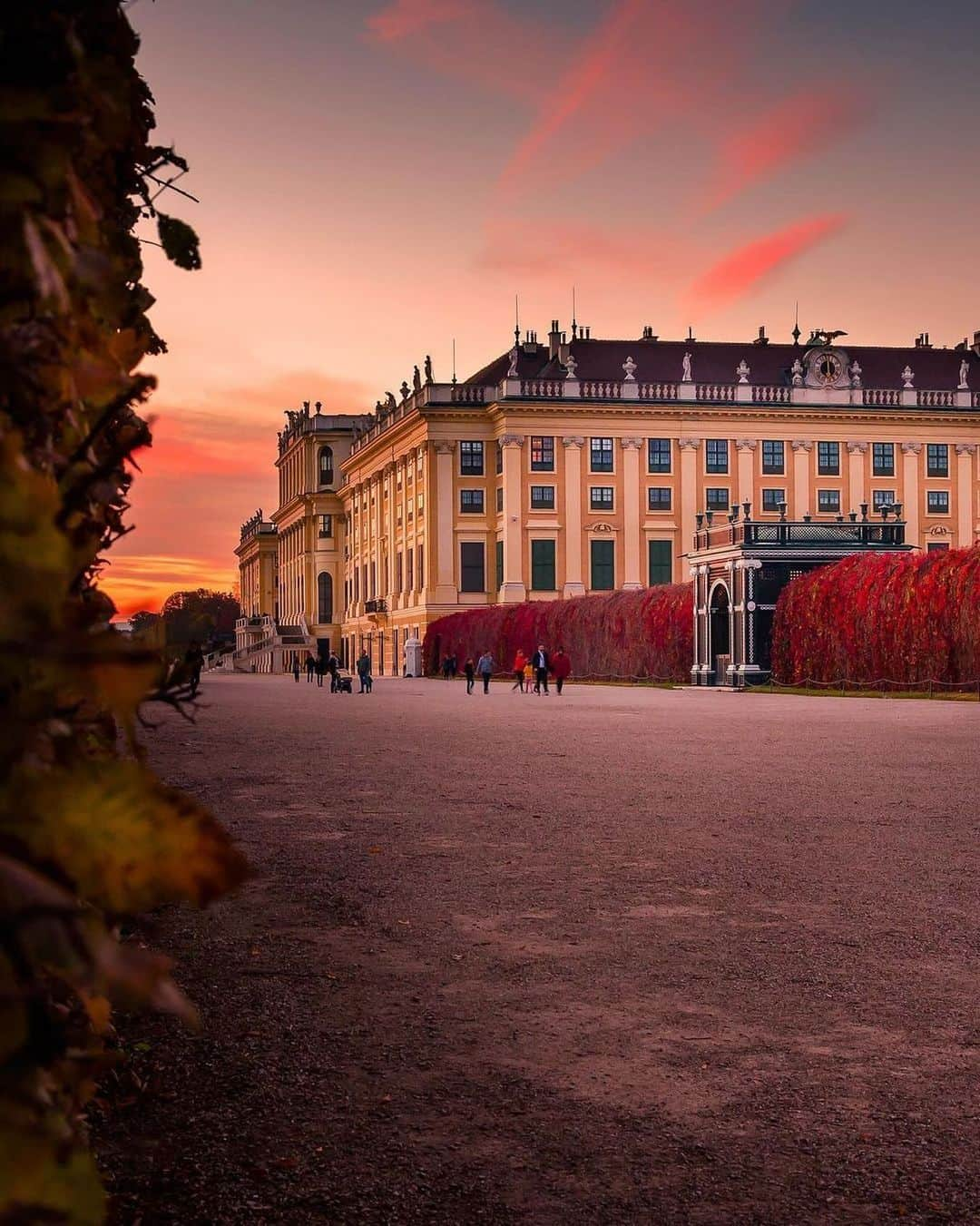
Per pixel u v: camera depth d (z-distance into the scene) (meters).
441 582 84.25
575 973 6.50
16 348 1.37
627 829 11.49
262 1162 4.04
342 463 117.50
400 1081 4.86
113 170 2.11
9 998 1.04
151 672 1.07
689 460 84.88
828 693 44.22
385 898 8.34
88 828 1.20
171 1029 5.47
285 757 18.75
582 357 89.25
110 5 1.73
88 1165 1.10
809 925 7.59
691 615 57.50
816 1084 4.86
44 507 1.06
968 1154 4.18
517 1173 3.99
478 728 26.20
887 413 87.31
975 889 8.66
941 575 40.91
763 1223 3.65
